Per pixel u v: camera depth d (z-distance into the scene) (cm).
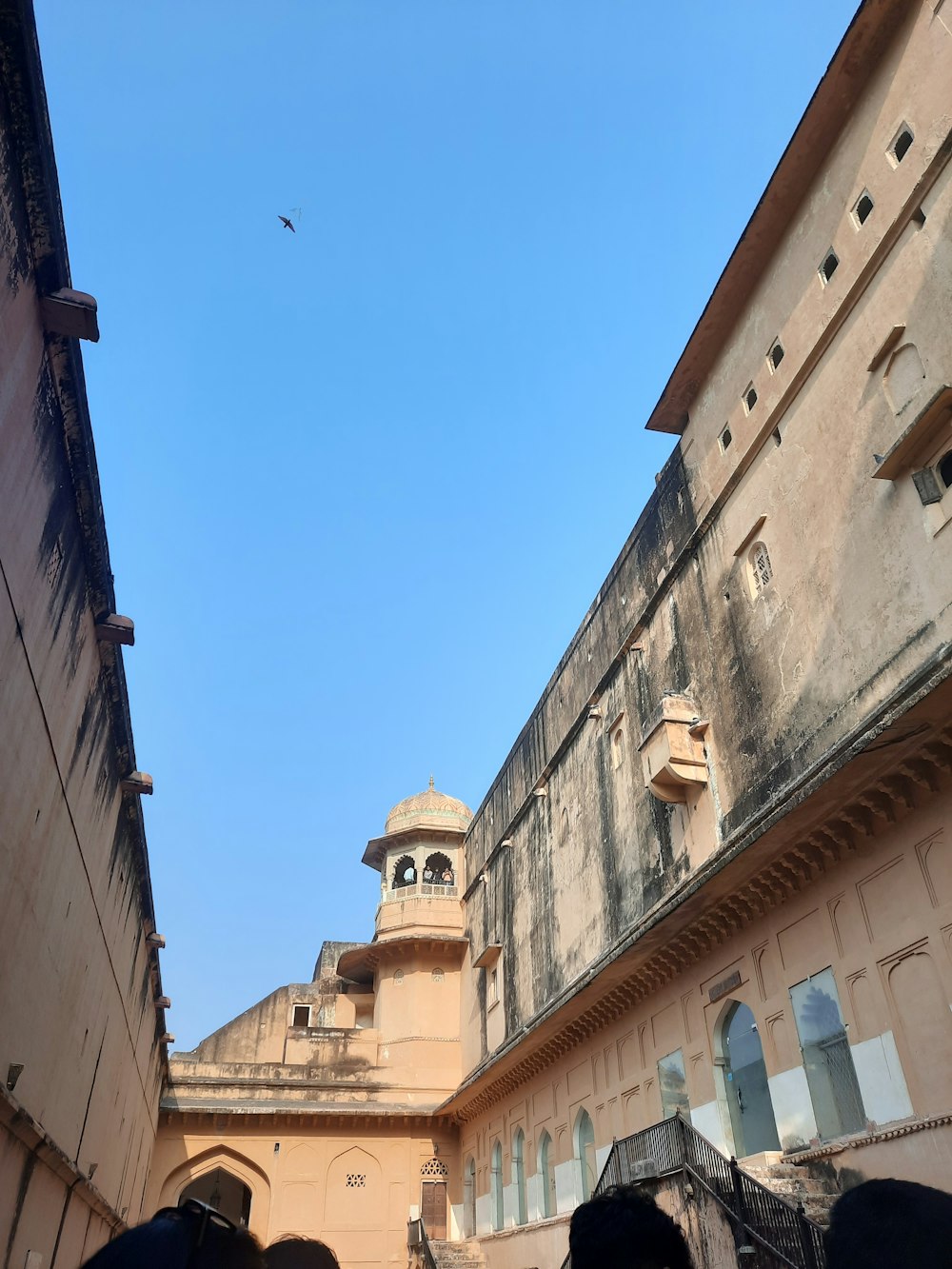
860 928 1019
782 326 1281
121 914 1367
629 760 1677
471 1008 2580
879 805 984
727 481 1391
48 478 739
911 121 1047
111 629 984
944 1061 882
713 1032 1298
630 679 1712
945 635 920
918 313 1009
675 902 1248
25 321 648
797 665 1180
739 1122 1234
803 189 1252
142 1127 1997
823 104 1166
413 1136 2531
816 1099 1059
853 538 1088
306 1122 2491
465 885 2888
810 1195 965
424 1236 2139
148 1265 184
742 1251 873
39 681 768
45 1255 1088
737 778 1298
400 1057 2645
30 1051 878
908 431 959
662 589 1597
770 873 1150
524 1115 2039
